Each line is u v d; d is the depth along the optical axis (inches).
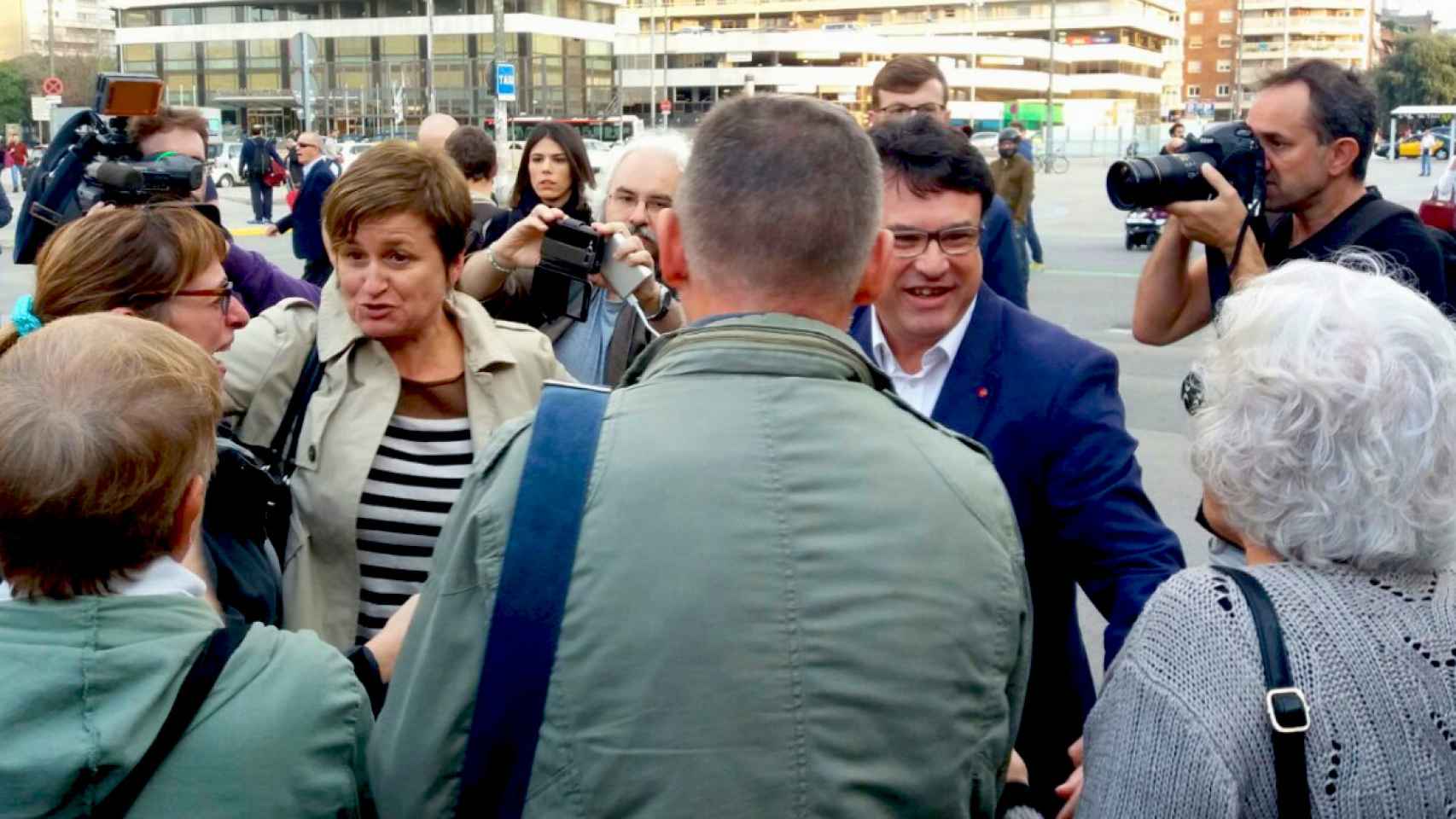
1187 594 61.0
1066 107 3759.8
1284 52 4611.2
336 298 102.0
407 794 59.7
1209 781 56.6
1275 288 64.1
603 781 55.1
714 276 62.8
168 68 3056.1
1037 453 96.2
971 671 58.5
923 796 57.0
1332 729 56.7
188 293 90.7
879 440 59.6
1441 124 2511.1
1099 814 59.7
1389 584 60.6
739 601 55.6
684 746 54.7
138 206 92.9
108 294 88.0
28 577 60.9
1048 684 99.7
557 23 2893.7
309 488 98.6
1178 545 94.4
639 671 55.2
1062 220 996.6
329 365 100.1
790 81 3459.6
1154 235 737.6
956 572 58.5
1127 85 4079.7
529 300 138.5
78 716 58.7
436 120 284.4
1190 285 126.1
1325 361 60.1
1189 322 127.5
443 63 2861.7
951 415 98.5
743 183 61.5
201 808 60.3
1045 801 99.9
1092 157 2807.6
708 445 58.1
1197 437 65.3
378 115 2866.6
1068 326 476.4
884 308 101.2
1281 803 56.7
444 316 104.1
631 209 150.6
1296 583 60.3
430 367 102.8
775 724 55.0
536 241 129.0
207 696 61.8
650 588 55.9
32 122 2755.9
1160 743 58.3
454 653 58.9
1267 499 61.4
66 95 3051.2
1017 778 87.5
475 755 57.5
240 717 61.9
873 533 57.5
